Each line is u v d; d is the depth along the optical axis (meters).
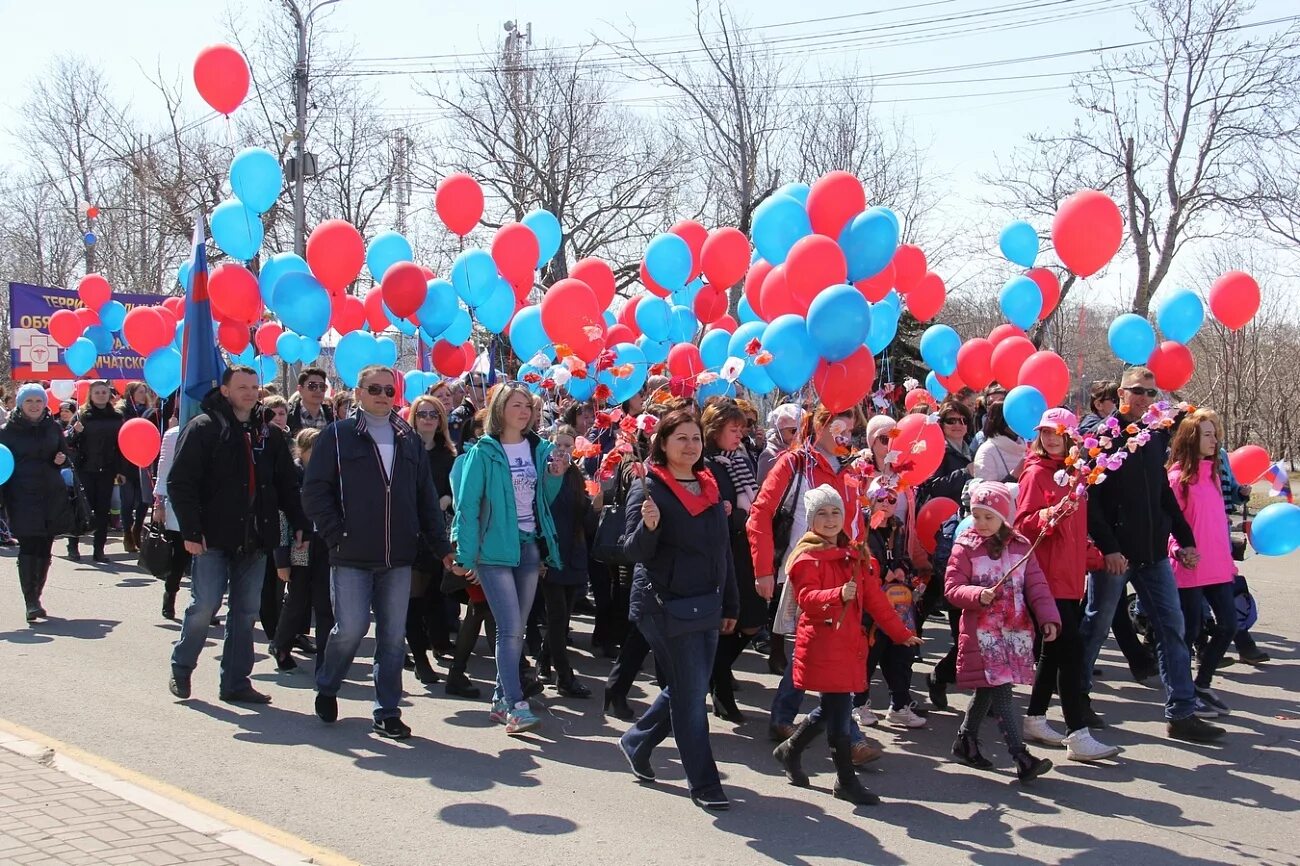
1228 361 26.67
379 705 6.38
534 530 6.68
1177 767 6.05
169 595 9.49
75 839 4.38
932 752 6.32
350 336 9.80
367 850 4.65
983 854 4.80
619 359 9.08
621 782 5.70
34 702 6.78
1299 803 5.49
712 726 6.79
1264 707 7.31
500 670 6.48
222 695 6.99
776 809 5.33
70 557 12.95
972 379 8.69
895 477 6.04
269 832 4.76
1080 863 4.71
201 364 8.14
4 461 8.95
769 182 23.94
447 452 8.09
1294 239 20.59
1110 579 6.77
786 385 6.79
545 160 26.67
